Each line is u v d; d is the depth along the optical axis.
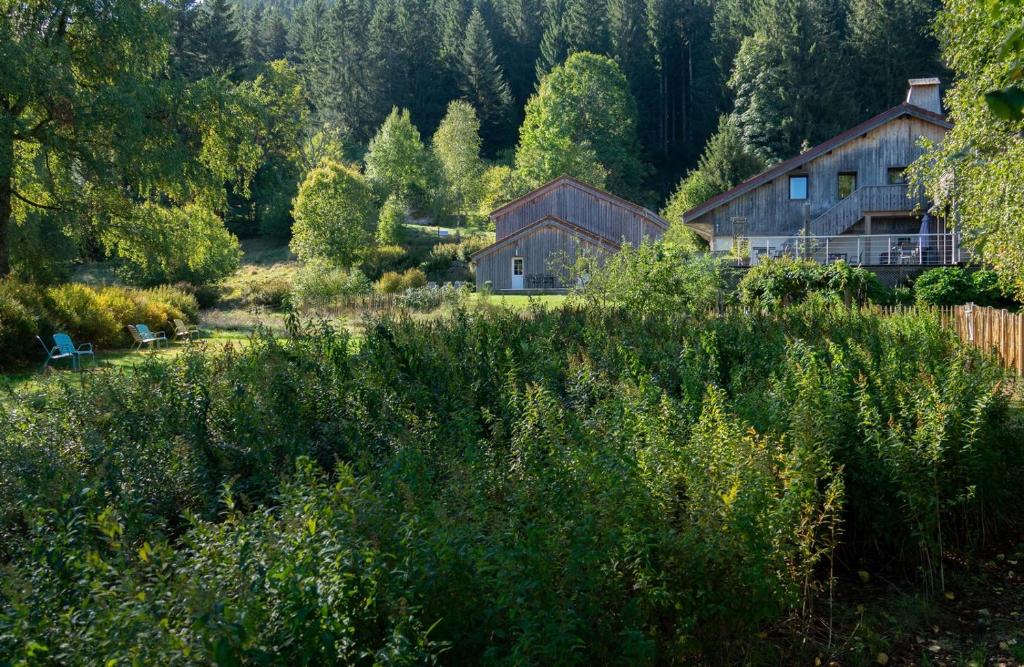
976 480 5.68
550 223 42.12
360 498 3.35
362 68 92.50
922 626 4.96
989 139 13.23
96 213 23.55
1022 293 13.93
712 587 3.71
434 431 5.50
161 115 23.25
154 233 24.28
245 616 2.52
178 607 2.70
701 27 90.38
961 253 26.34
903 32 66.62
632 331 10.39
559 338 9.87
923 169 15.16
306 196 56.62
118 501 4.24
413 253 59.50
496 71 92.88
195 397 6.28
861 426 5.69
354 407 6.23
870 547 5.77
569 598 3.20
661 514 3.89
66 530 3.54
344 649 2.73
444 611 3.01
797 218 32.41
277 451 5.51
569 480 3.89
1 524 4.25
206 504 4.77
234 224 71.12
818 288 20.98
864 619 4.95
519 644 2.82
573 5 90.25
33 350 17.06
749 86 69.19
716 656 4.04
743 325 10.43
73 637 2.63
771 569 3.96
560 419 5.12
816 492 4.57
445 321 12.13
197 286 43.66
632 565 3.54
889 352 7.78
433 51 96.19
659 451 4.37
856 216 31.55
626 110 79.50
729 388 7.23
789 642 4.62
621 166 75.44
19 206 24.80
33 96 20.28
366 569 2.91
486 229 71.12
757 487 4.01
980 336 13.84
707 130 81.69
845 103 64.75
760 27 70.06
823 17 69.00
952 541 5.96
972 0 12.45
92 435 5.42
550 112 75.19
